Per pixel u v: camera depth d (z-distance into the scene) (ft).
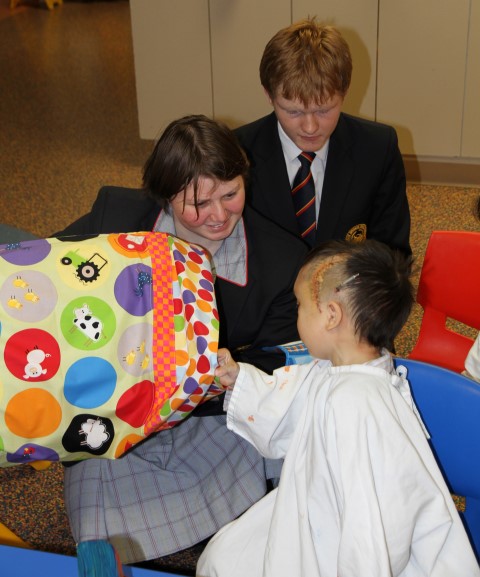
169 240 3.63
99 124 13.23
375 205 5.53
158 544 4.05
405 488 3.18
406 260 3.64
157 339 3.41
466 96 9.82
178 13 10.43
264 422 3.74
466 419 3.53
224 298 4.27
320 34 4.67
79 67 16.31
